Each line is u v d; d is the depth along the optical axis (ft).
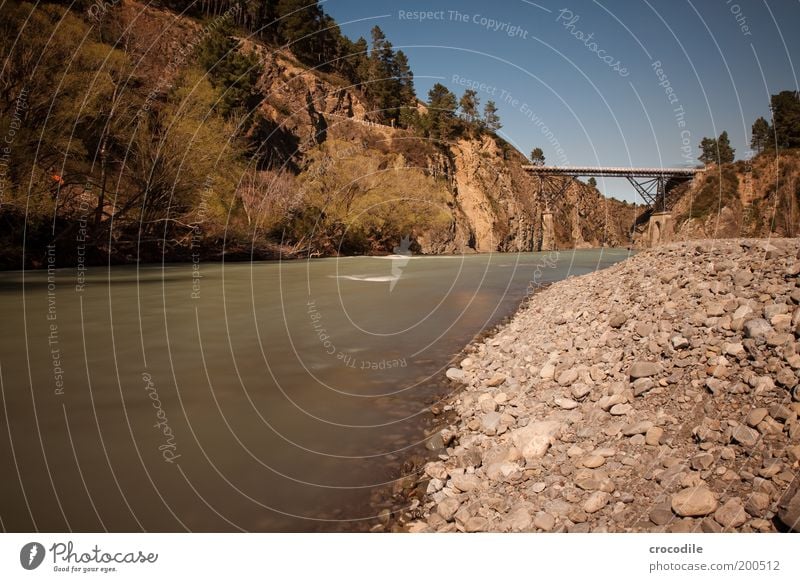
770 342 15.56
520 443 14.75
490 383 21.72
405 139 263.70
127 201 99.45
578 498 11.61
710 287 23.20
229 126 123.95
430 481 13.26
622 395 16.14
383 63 287.89
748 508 10.14
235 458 14.24
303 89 224.94
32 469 13.07
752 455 11.55
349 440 15.98
